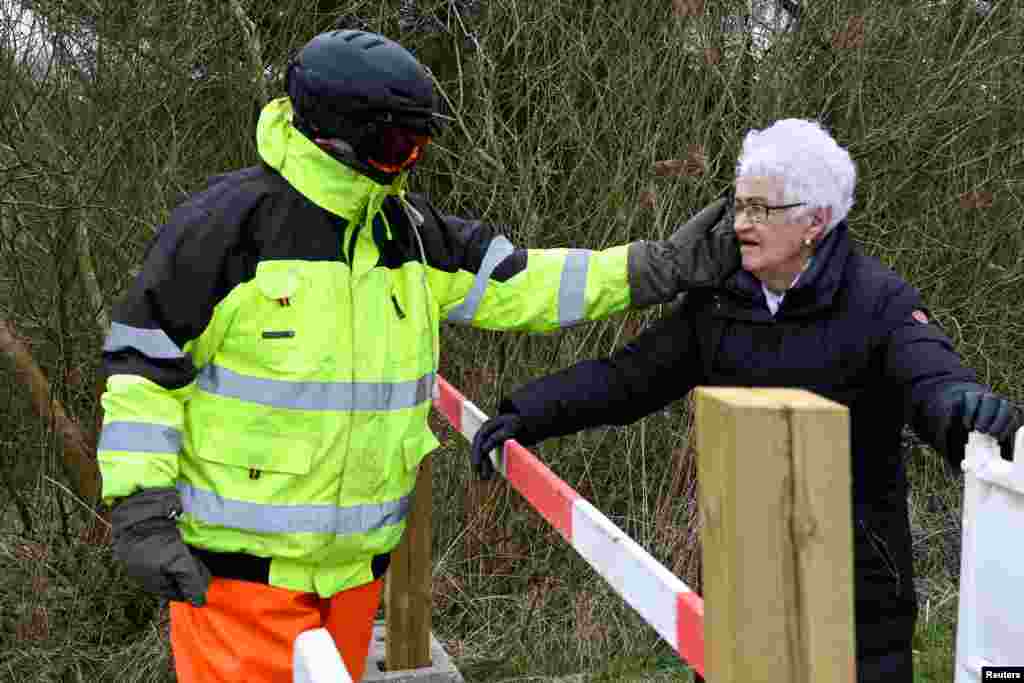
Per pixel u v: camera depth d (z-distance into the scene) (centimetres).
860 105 581
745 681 95
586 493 541
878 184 617
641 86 540
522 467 232
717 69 545
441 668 371
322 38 211
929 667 459
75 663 443
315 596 235
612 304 249
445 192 590
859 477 215
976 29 621
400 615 365
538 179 545
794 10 576
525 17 542
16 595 459
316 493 220
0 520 494
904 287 216
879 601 213
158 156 500
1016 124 636
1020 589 191
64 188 461
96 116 472
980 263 624
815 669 95
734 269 234
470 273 251
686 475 519
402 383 230
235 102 517
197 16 499
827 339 215
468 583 518
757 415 93
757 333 224
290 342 212
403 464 234
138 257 493
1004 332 633
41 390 466
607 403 246
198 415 220
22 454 493
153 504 204
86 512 480
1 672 432
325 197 213
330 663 114
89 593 464
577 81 546
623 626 484
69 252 481
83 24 474
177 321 208
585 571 514
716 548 98
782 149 211
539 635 483
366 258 221
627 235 523
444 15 577
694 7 515
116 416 206
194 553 227
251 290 211
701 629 128
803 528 94
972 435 194
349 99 202
